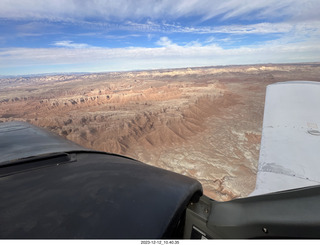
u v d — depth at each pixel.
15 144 4.40
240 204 2.24
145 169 3.19
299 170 4.90
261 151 5.97
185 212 2.43
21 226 1.69
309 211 1.67
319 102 7.71
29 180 2.65
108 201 2.05
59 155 3.58
